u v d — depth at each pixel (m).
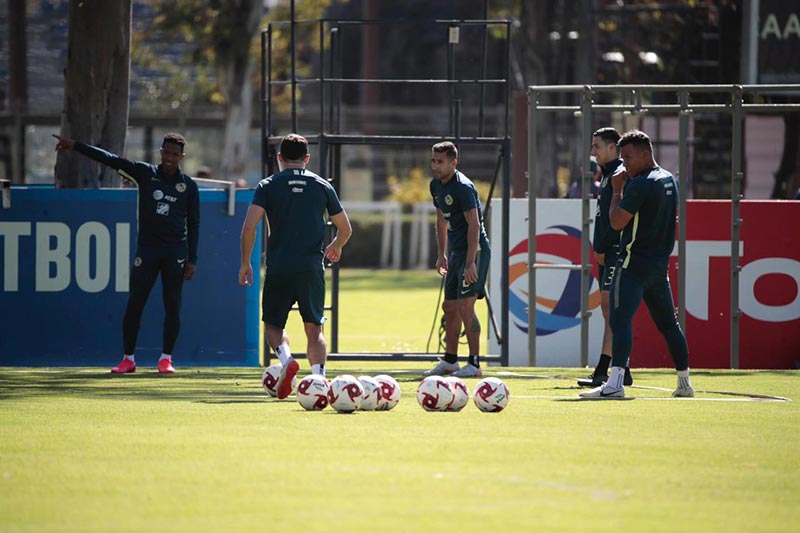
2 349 53.41
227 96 152.75
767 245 56.19
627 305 38.44
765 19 102.56
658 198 37.62
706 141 102.88
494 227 58.31
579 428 31.62
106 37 58.31
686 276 56.25
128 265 53.44
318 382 35.06
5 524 20.77
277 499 22.66
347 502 22.44
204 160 186.25
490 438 29.66
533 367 54.50
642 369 53.16
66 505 22.16
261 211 37.72
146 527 20.55
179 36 178.12
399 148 191.00
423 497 22.88
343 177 196.62
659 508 22.28
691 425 32.50
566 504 22.44
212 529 20.41
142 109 184.12
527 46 137.00
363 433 30.34
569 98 126.44
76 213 53.41
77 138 58.66
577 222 57.25
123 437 29.64
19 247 53.44
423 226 163.00
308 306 38.06
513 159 89.50
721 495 23.47
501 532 20.33
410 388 42.88
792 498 23.30
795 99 101.62
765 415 34.81
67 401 37.72
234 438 29.47
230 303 53.56
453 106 54.91
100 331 53.47
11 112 144.88
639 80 122.44
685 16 115.25
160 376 47.62
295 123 54.22
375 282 132.62
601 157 43.06
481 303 98.69
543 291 57.41
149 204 48.03
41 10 180.38
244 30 151.00
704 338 56.28
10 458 26.73
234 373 49.28
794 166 102.00
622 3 127.31
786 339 56.12
